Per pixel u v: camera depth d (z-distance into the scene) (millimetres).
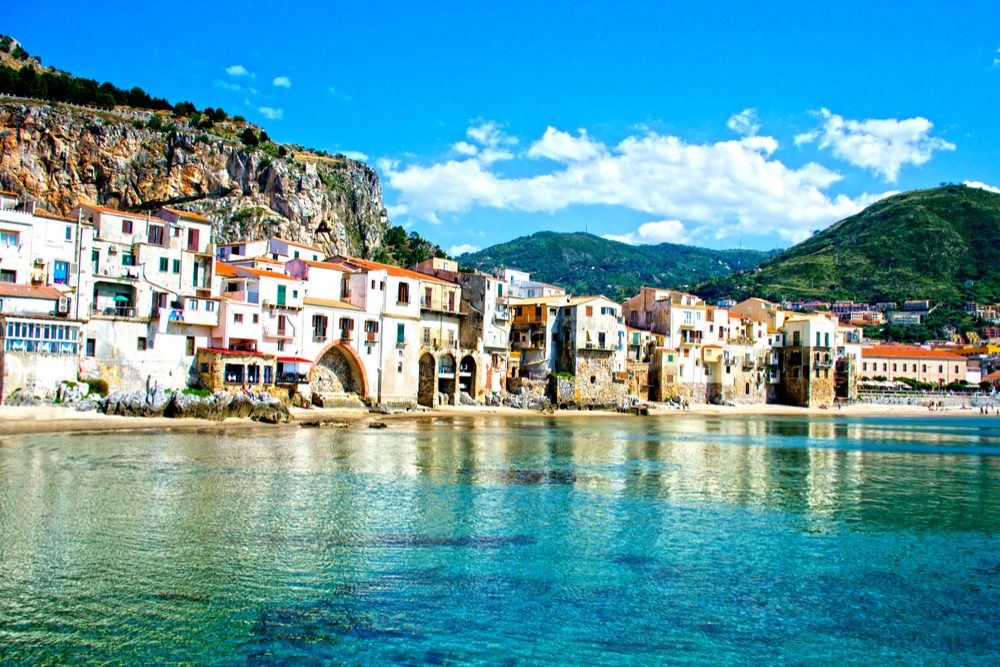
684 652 24688
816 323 164750
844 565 34188
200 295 90125
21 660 22625
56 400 73812
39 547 32469
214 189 190250
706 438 90250
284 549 33812
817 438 95875
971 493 53125
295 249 120750
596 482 53500
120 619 25641
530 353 132500
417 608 27594
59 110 174750
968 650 25312
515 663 23531
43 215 78125
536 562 33344
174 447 61656
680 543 37250
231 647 23953
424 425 91500
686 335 153125
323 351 98750
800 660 24328
